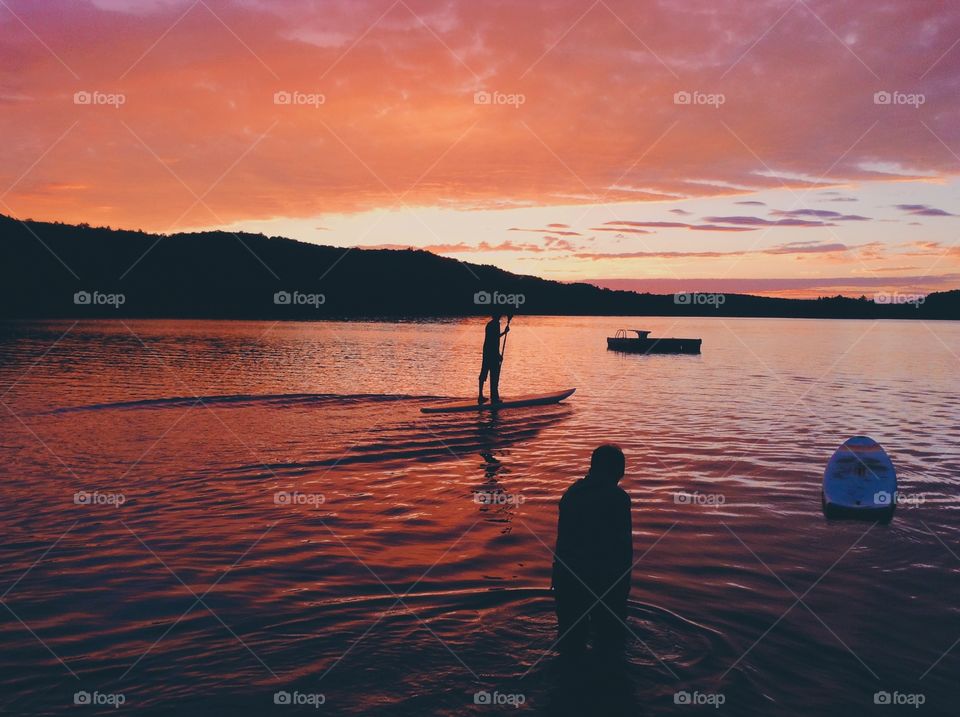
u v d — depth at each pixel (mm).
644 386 16375
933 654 3453
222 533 5254
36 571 4426
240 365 20750
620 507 3689
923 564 4707
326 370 19422
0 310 71125
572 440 9312
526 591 4180
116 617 3758
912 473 7430
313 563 4633
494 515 5809
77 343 30266
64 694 2971
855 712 2926
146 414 11234
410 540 5141
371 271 101688
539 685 3098
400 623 3721
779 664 3326
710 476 7254
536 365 22422
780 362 24031
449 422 10734
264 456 8125
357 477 7137
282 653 3369
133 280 88125
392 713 2850
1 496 6242
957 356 27562
